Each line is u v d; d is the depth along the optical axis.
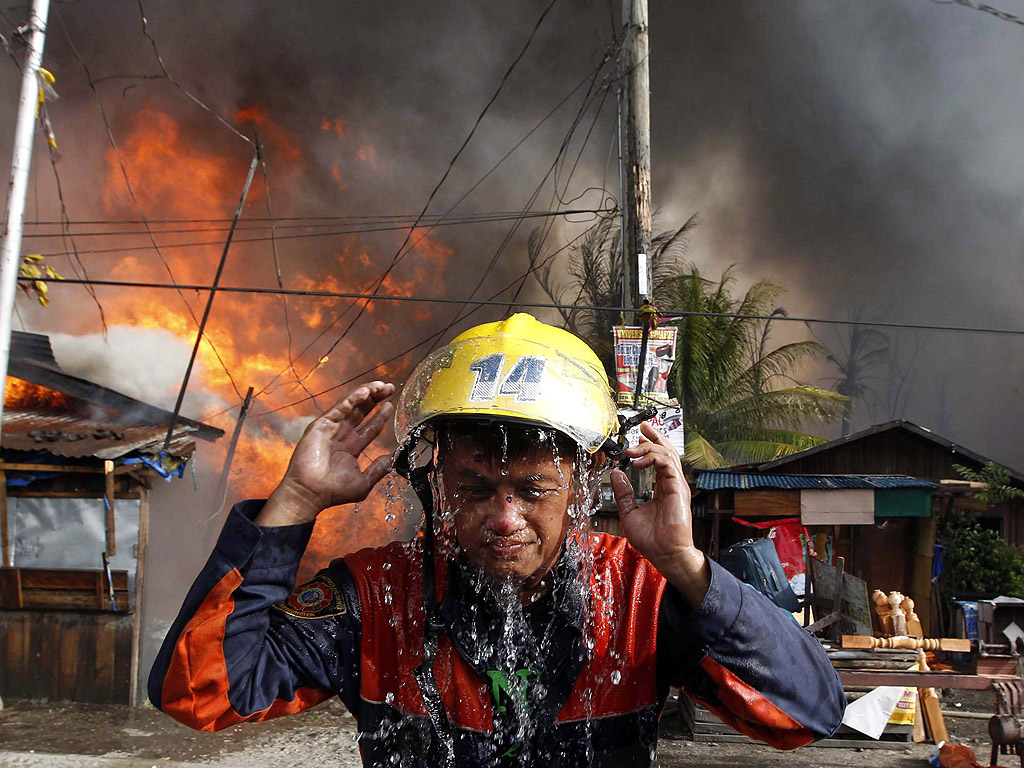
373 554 1.56
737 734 6.96
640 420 1.48
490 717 1.38
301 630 1.42
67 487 8.54
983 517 11.34
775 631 1.38
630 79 8.50
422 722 1.38
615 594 1.47
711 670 1.37
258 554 1.39
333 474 1.46
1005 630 6.86
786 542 9.58
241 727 7.55
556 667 1.40
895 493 9.48
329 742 7.14
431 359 1.51
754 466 11.41
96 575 8.32
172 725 7.64
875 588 10.40
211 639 1.32
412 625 1.45
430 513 1.51
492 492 1.37
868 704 6.82
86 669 8.35
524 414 1.33
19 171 5.20
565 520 1.42
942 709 8.12
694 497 11.21
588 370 1.49
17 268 5.16
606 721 1.39
